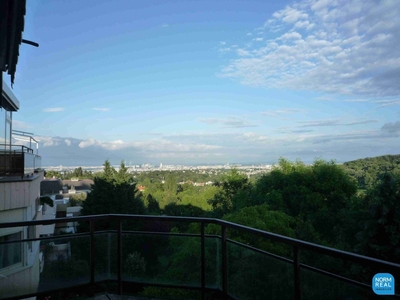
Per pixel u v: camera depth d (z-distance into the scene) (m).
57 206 47.78
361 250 19.23
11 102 13.53
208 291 3.29
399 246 17.72
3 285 3.21
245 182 41.78
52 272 3.41
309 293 2.25
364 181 30.59
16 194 10.24
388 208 18.28
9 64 3.51
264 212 22.47
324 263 2.24
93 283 3.55
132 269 3.56
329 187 30.45
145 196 68.75
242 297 2.90
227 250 3.12
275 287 2.57
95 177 32.72
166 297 3.52
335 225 29.58
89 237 3.58
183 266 3.42
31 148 15.67
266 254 2.68
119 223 3.60
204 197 56.34
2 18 2.81
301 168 33.69
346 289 2.04
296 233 22.72
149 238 3.55
